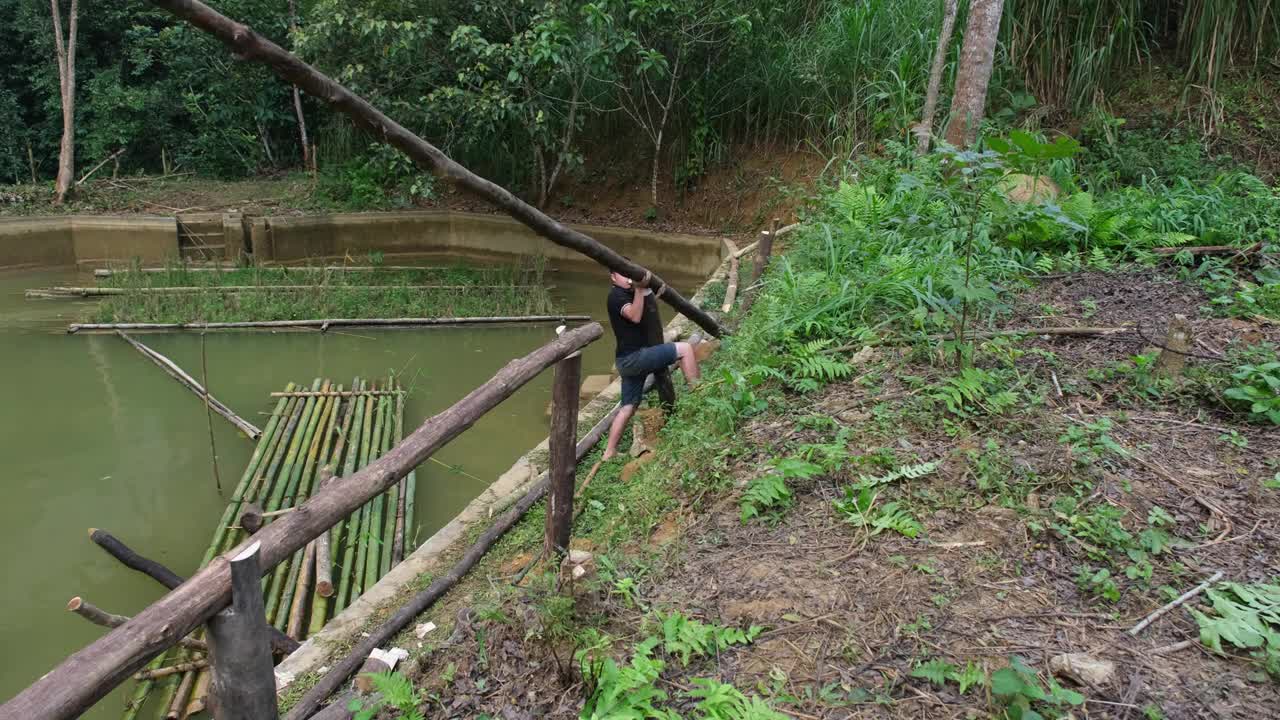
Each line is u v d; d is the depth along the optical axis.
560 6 11.70
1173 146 9.23
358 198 14.80
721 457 4.12
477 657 2.81
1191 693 2.32
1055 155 3.87
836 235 6.96
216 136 15.93
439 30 12.66
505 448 7.01
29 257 12.94
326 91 2.92
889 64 10.72
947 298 5.27
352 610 4.20
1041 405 3.97
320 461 6.56
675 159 13.98
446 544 4.78
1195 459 3.47
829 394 4.48
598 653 2.66
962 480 3.46
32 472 6.71
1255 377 3.92
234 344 9.87
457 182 3.55
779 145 12.96
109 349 9.57
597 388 7.75
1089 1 10.12
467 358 9.49
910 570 2.99
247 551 1.91
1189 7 10.09
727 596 3.00
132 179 15.19
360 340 10.05
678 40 12.45
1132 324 4.89
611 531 4.11
